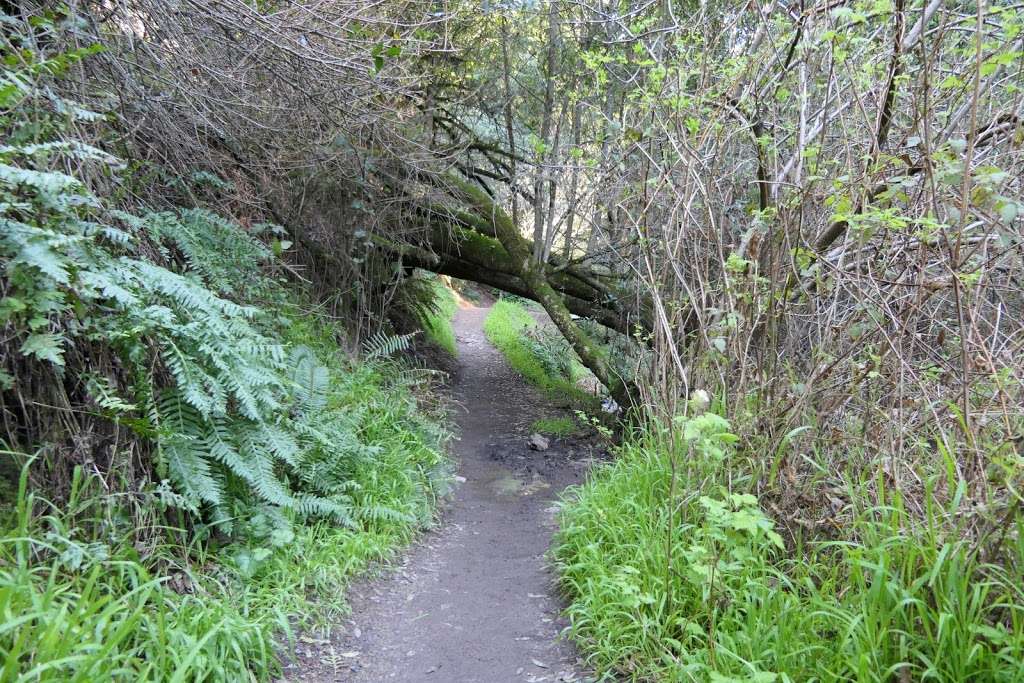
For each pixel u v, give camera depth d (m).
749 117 4.56
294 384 5.35
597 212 8.03
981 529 2.93
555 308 10.34
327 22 5.12
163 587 3.45
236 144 6.56
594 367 9.87
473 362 15.45
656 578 3.80
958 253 2.93
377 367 8.50
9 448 3.31
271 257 6.43
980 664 2.68
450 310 21.34
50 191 3.24
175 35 4.91
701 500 3.21
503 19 9.20
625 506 4.91
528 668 3.74
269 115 6.56
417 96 8.73
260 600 3.84
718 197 4.73
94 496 3.41
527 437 10.01
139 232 4.55
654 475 5.00
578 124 9.41
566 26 9.41
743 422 3.86
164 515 3.88
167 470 3.91
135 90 5.00
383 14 6.06
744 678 2.95
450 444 9.06
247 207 7.16
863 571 3.16
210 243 5.72
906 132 3.43
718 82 4.79
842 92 3.95
